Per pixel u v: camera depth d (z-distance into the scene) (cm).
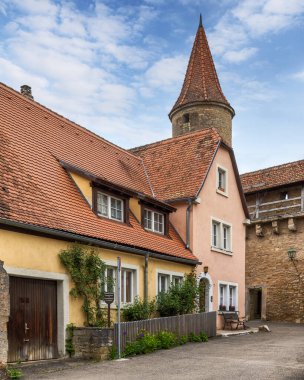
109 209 1597
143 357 1233
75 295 1293
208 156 2123
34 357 1177
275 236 2748
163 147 2347
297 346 1460
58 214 1321
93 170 1777
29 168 1388
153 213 1848
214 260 2073
